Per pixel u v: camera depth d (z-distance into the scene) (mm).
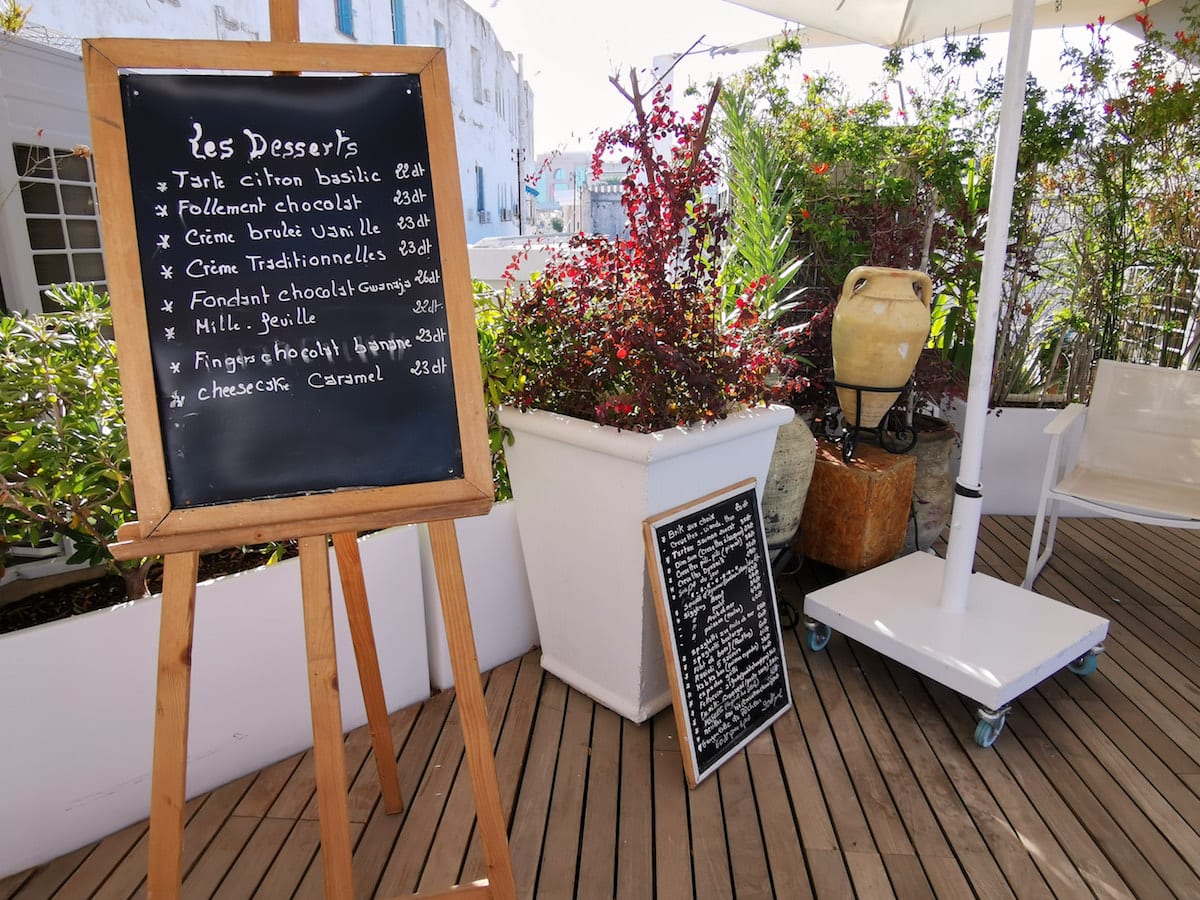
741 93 3072
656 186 1966
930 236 3285
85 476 1641
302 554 1263
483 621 2242
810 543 2732
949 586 2229
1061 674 2334
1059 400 3729
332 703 1263
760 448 2092
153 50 1206
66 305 1954
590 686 2139
